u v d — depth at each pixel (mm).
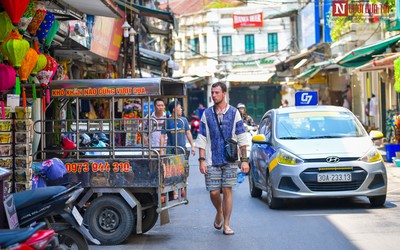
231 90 66438
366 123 33719
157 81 9438
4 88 9430
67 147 10289
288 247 8797
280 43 65812
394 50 22281
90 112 19703
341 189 11734
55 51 17578
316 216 11242
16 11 9406
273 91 65875
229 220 10188
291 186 11836
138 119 9516
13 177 8766
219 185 9930
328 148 12070
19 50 9547
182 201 10156
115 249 9070
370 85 32844
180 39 71188
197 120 40062
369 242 8961
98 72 23484
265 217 11336
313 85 42469
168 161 9562
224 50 67312
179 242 9445
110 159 9398
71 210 7574
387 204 12453
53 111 10656
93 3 12281
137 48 24719
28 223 7168
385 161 21141
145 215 10164
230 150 9797
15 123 8789
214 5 72125
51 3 11797
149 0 36688
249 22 64625
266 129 13789
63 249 7352
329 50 37344
